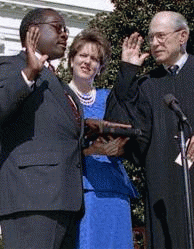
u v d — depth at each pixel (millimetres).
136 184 8273
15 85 2793
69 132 3156
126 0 9945
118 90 3816
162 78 3842
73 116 3232
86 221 3574
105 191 3688
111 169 3789
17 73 2834
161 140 3652
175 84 3770
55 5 21719
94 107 3941
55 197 2918
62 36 3330
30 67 2830
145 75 3941
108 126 3531
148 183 3646
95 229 3574
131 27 9602
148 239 3629
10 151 3020
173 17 3775
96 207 3611
